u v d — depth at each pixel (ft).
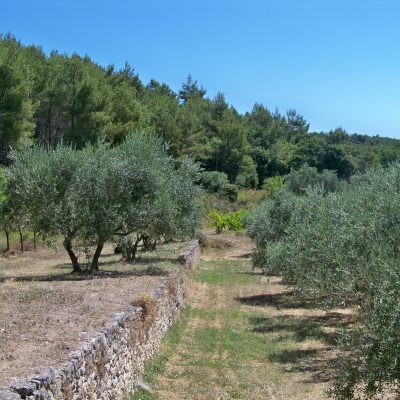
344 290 32.19
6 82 108.27
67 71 143.43
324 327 56.39
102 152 62.23
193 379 38.24
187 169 75.97
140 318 37.81
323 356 44.88
